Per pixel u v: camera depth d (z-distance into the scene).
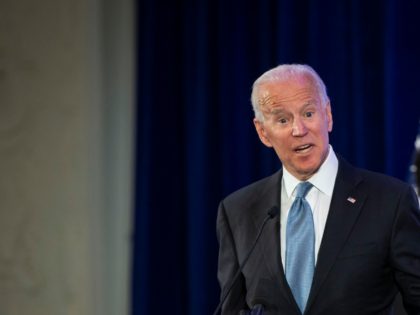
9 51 10.88
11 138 10.87
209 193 10.45
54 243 10.74
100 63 11.02
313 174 5.38
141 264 10.56
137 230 10.60
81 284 10.66
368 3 9.52
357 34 9.49
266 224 5.47
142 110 10.66
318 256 5.12
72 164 10.72
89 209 10.70
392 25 9.21
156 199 10.65
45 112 10.81
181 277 10.67
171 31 10.73
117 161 11.18
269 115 5.18
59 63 10.79
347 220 5.15
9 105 10.88
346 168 5.46
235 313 5.46
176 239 10.67
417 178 9.02
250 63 10.36
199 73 10.41
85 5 10.79
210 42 10.55
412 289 4.88
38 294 10.77
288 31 9.91
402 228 5.01
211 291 10.39
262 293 5.27
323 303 5.00
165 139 10.67
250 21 10.38
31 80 10.85
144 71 10.67
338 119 9.59
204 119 10.40
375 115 9.47
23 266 10.81
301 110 5.08
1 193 10.88
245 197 5.81
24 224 10.82
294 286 5.17
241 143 10.24
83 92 10.73
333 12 9.70
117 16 11.23
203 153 10.38
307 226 5.29
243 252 5.50
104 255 11.06
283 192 5.61
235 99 10.27
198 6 10.47
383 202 5.13
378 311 5.02
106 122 11.16
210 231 10.44
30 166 10.83
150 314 10.59
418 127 9.09
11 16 10.91
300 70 5.20
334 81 9.63
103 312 10.95
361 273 4.97
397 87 9.20
